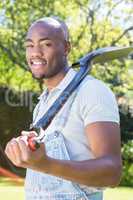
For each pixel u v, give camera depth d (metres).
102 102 2.61
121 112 16.97
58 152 2.72
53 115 2.72
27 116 17.75
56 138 2.72
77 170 2.23
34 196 2.89
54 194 2.82
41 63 2.80
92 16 16.27
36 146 2.05
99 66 16.28
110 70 16.42
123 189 13.69
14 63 16.34
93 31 16.25
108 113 2.58
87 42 16.19
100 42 16.25
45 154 2.10
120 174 2.36
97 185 2.30
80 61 2.82
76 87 2.72
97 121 2.56
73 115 2.70
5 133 17.97
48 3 15.86
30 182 2.92
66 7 16.08
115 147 2.48
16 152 2.04
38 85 16.94
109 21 16.36
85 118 2.63
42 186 2.86
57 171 2.19
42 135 2.28
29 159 2.04
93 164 2.28
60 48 2.79
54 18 2.87
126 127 16.95
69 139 2.72
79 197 2.79
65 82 2.88
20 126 17.91
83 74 2.75
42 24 2.78
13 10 15.97
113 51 2.75
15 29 16.00
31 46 2.79
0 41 16.22
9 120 18.23
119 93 16.89
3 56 16.41
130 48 2.73
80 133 2.71
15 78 17.11
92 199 2.83
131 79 16.70
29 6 15.86
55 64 2.81
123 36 16.47
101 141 2.49
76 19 16.28
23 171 15.95
